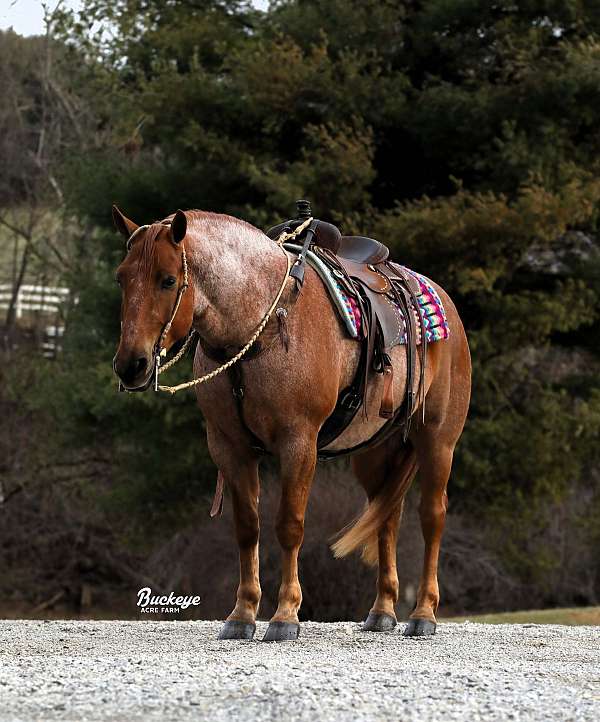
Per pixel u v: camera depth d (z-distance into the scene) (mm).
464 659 6480
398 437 7922
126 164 21984
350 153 17484
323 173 17656
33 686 4953
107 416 19656
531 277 19672
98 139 27422
